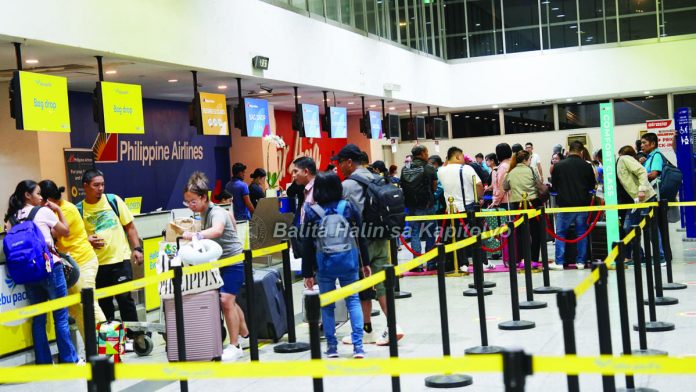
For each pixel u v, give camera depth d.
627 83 23.36
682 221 15.96
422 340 7.33
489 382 5.64
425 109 24.16
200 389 6.06
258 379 6.27
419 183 11.86
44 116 9.02
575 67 23.80
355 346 6.61
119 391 6.04
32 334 7.14
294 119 15.16
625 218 11.26
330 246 6.56
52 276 6.87
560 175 11.21
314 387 3.84
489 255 13.36
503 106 25.08
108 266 8.05
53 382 6.69
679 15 23.05
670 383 5.37
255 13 13.12
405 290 10.53
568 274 10.89
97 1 9.55
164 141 15.80
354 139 24.20
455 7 24.88
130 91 10.57
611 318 7.73
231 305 7.10
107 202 8.16
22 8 8.42
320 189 6.70
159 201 15.56
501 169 12.24
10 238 6.64
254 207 15.11
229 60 12.32
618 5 23.53
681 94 23.91
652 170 11.45
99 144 13.96
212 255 6.71
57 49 9.32
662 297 8.36
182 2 11.20
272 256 13.08
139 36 10.28
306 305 3.93
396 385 4.73
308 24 15.06
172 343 6.75
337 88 16.23
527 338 7.07
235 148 17.97
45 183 7.34
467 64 24.61
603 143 10.91
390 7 20.47
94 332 4.68
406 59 20.52
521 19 24.39
